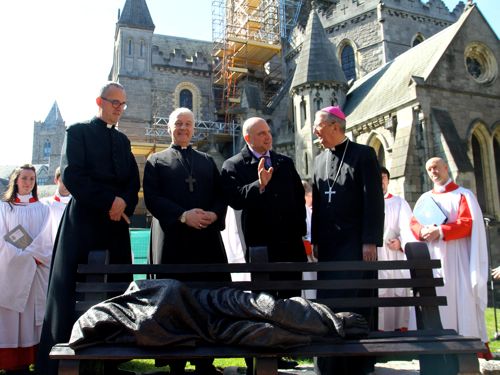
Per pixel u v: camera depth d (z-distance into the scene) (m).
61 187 7.73
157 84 40.94
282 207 4.72
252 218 4.73
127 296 3.12
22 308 6.00
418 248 3.83
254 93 34.34
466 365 3.05
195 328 3.08
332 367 4.08
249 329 3.01
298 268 3.61
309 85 27.12
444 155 18.00
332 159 4.69
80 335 3.01
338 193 4.46
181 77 41.84
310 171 26.31
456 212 6.30
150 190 4.59
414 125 19.06
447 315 6.06
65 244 4.24
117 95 4.62
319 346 3.10
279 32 40.31
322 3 39.62
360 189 4.43
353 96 27.23
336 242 4.39
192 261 4.50
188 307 3.15
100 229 4.33
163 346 2.96
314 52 27.86
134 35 40.59
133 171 4.77
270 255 4.59
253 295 3.27
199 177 4.77
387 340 3.21
